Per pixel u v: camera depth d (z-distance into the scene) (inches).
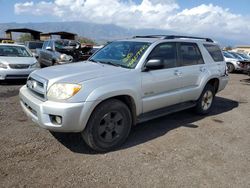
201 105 235.3
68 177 129.3
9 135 174.2
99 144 154.3
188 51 216.2
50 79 149.3
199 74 221.1
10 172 130.6
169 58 195.9
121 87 157.1
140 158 152.2
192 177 135.3
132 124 175.9
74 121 142.5
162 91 186.9
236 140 188.1
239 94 368.8
